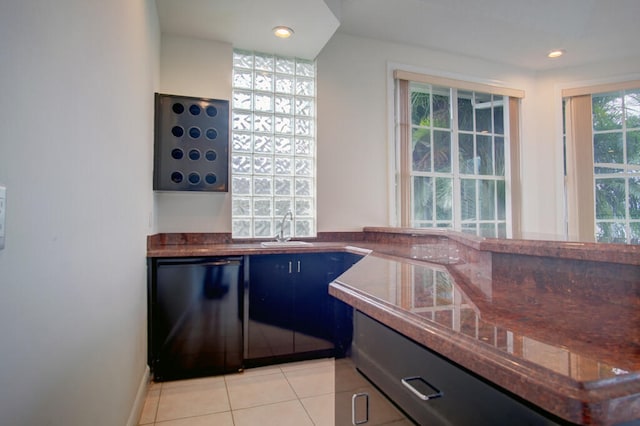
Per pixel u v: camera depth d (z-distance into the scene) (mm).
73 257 1014
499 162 4219
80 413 1066
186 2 2529
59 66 921
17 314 719
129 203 1744
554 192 4242
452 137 4031
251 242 3146
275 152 3281
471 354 626
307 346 2783
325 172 3455
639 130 4117
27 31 760
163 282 2412
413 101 3912
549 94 4297
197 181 2754
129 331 1743
